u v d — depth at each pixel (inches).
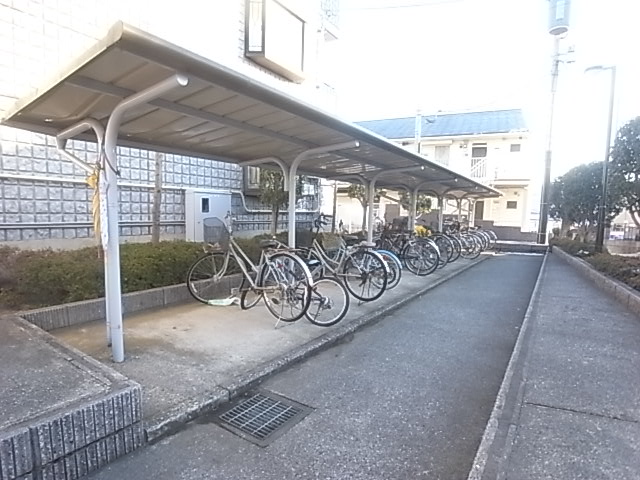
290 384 103.1
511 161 687.1
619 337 133.6
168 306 169.6
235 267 197.0
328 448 74.9
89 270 150.1
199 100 110.8
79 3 196.4
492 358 124.3
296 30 344.2
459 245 355.9
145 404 85.1
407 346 134.0
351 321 154.0
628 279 207.0
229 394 93.5
